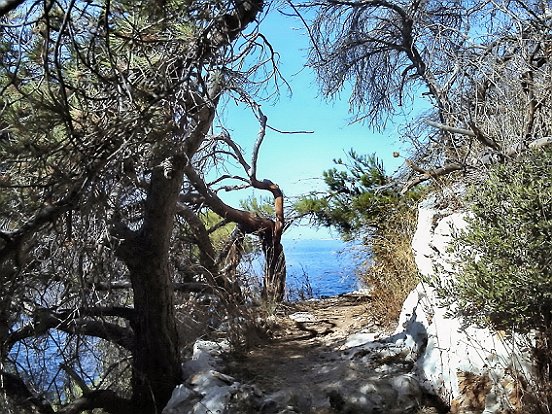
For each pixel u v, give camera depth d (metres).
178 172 5.05
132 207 5.69
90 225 5.17
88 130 4.02
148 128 4.05
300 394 5.35
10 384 5.48
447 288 4.69
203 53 4.14
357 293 9.84
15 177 3.98
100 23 3.93
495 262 4.23
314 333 7.62
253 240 10.66
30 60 3.92
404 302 6.48
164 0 3.94
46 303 5.55
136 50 4.14
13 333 5.48
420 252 6.18
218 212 10.03
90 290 5.54
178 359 5.86
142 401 5.69
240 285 8.41
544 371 4.52
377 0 10.59
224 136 6.57
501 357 4.84
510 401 4.67
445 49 7.73
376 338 6.61
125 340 5.95
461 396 5.04
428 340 5.63
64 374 6.04
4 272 4.45
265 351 6.93
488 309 4.25
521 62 6.50
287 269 11.05
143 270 5.49
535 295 4.05
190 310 6.99
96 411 6.54
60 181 3.91
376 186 11.26
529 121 6.09
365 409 5.14
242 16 4.37
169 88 3.89
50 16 3.77
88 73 4.09
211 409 5.14
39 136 3.77
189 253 7.75
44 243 4.98
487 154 6.39
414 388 5.28
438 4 10.64
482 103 6.54
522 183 4.43
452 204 6.20
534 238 4.16
